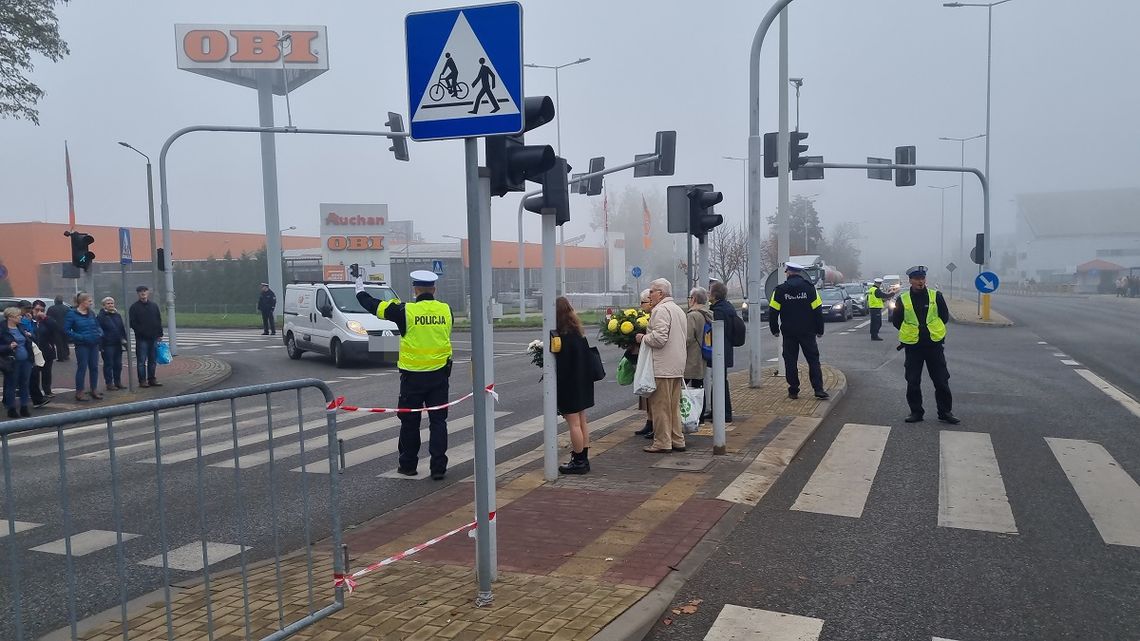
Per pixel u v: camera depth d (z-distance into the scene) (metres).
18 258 52.81
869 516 6.65
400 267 55.12
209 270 52.25
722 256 56.12
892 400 12.36
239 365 20.94
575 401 7.77
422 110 4.58
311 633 4.23
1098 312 40.75
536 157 4.75
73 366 20.81
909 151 25.70
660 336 8.39
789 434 9.46
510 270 64.38
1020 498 7.12
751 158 13.20
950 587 5.16
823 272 53.22
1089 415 11.03
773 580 5.28
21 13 21.17
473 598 4.71
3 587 5.31
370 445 10.02
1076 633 4.50
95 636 4.29
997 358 18.77
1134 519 6.52
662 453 8.65
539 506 6.77
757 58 13.09
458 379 16.75
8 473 3.16
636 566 5.32
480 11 4.45
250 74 47.59
